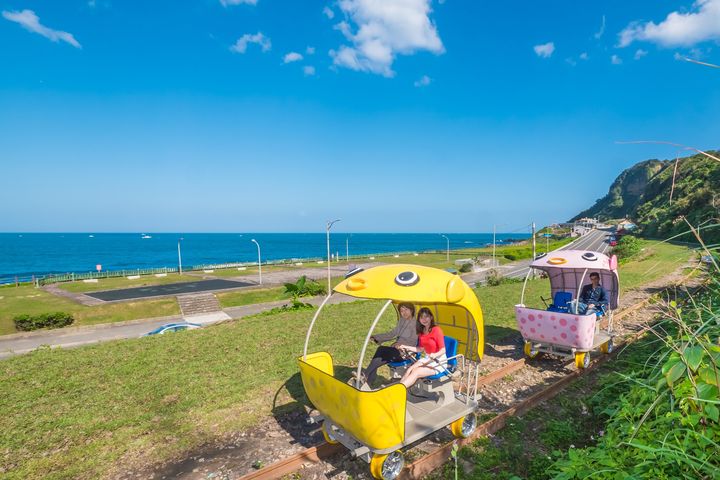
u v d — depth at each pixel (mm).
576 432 5176
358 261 74125
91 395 6754
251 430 5586
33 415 6043
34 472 4680
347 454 4945
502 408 6082
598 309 8281
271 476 4488
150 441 5320
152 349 9422
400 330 5496
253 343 9812
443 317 6234
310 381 4609
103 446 5195
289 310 17203
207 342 9961
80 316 29422
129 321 28688
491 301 15430
